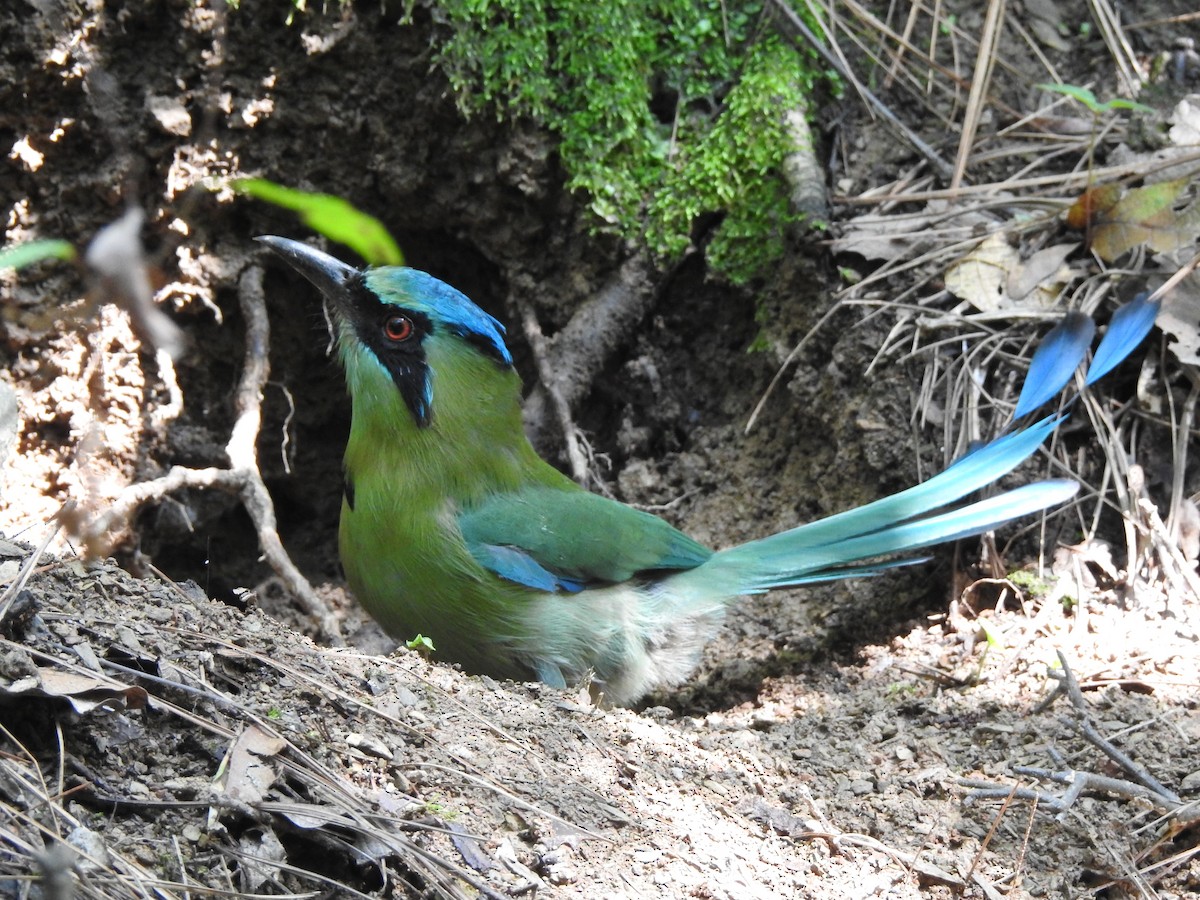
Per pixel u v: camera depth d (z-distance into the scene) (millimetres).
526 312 12500
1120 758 7504
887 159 12305
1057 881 6770
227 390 12305
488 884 5473
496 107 11906
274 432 12711
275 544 10641
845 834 6867
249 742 5672
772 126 12094
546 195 12289
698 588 9859
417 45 11867
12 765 5117
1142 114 11781
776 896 6023
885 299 11391
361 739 6090
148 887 4828
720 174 12117
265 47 11703
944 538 9828
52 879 4219
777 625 10883
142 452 11672
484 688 7301
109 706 5453
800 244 11750
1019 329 11016
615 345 12352
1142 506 9898
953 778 7566
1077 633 9414
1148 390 10414
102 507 10203
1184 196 11109
